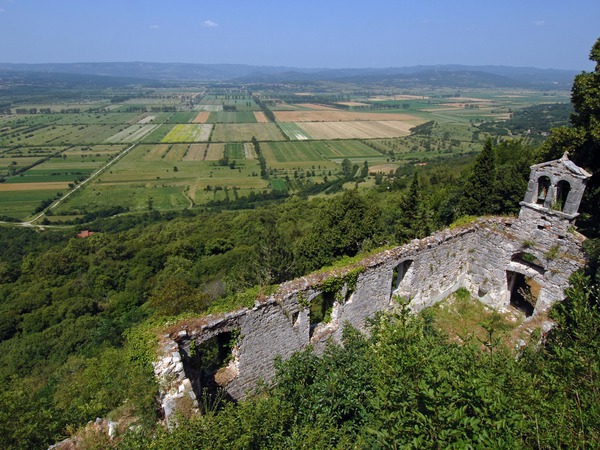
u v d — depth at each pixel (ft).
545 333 54.80
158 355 42.42
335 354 42.11
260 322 51.96
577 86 77.46
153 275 190.90
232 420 30.37
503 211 117.19
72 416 48.62
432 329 44.93
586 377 23.76
